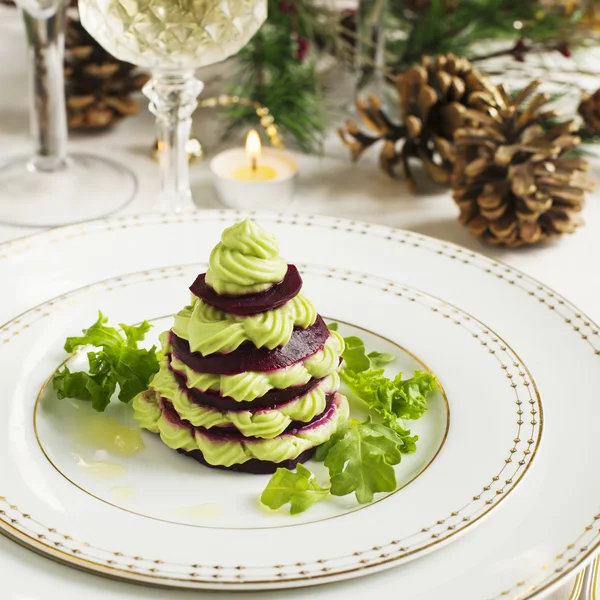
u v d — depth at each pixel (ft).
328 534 1.73
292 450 1.84
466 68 2.43
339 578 1.68
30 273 2.09
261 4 2.19
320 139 2.62
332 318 2.05
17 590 1.66
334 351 1.88
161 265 2.12
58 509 1.75
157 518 1.77
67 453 1.85
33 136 2.48
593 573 1.77
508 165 2.28
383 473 1.80
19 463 1.81
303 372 1.85
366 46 2.61
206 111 2.69
